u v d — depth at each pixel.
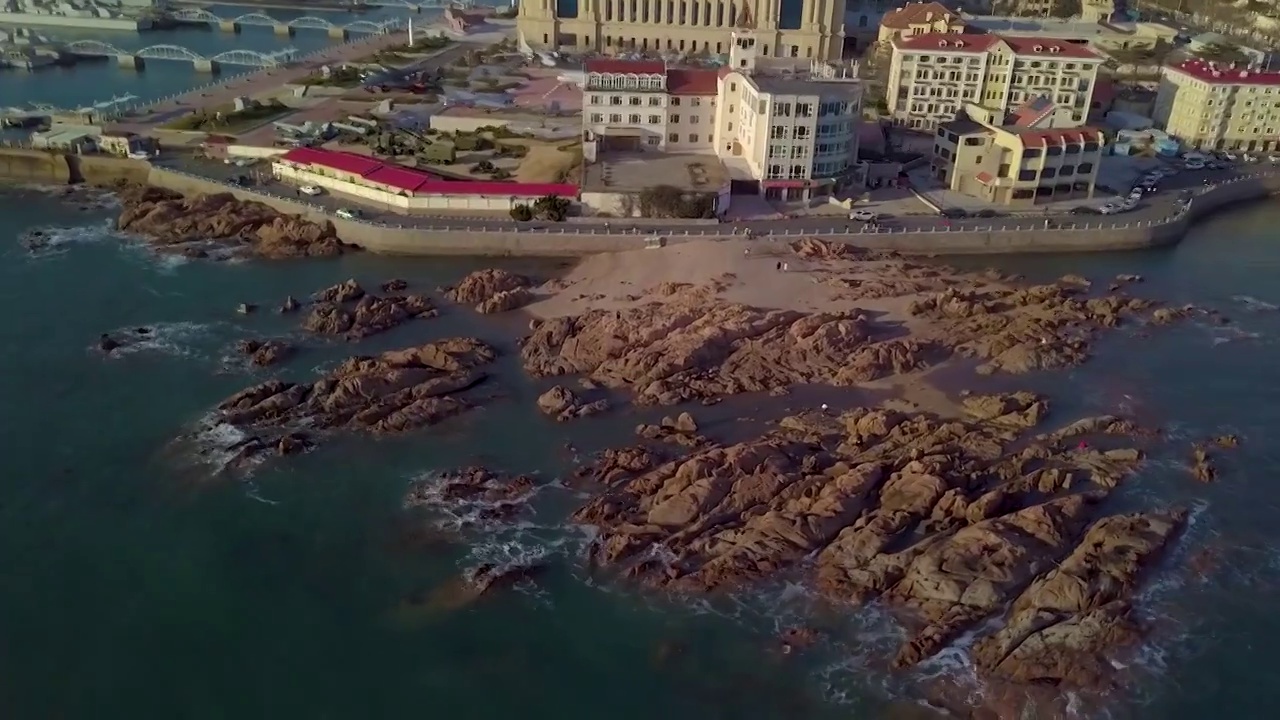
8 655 78.38
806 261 148.12
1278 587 85.50
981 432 106.44
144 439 105.31
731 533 90.94
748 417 111.62
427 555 90.00
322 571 87.94
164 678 77.00
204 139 197.75
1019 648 77.94
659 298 137.12
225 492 97.50
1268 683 76.38
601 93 183.62
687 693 76.62
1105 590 82.50
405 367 118.00
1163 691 75.44
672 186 166.38
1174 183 190.38
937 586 83.19
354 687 76.75
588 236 154.62
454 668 78.62
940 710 74.25
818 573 86.69
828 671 78.12
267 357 120.69
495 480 99.56
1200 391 118.38
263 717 73.94
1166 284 151.38
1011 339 127.00
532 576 87.62
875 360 120.31
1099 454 102.38
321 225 159.12
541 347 125.62
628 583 86.94
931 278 146.12
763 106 167.50
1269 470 101.75
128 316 131.75
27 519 93.12
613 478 100.00
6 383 114.56
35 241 153.75
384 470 101.56
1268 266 159.50
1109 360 125.62
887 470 97.94
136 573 87.19
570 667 78.88
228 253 153.25
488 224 158.75
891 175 185.50
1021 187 172.62
